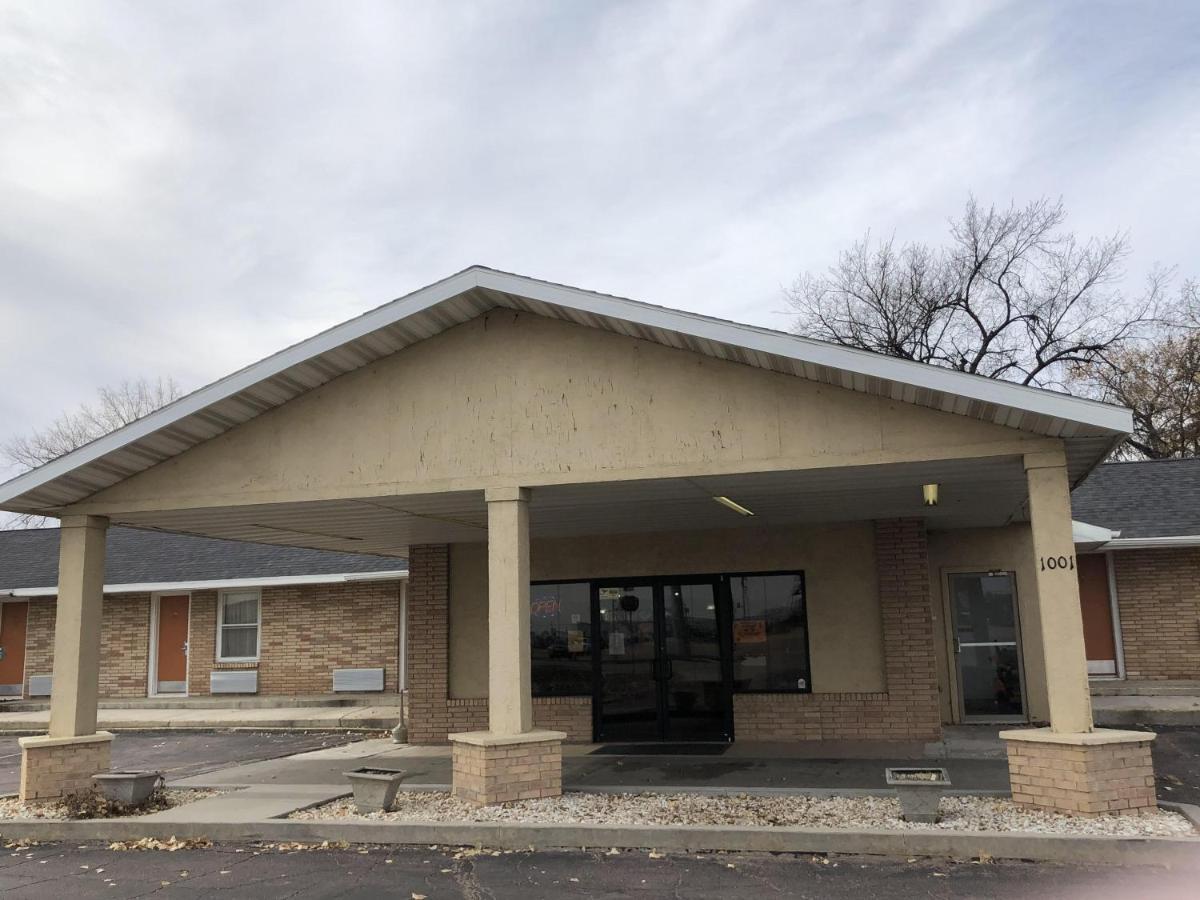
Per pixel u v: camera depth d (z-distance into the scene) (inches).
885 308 1448.1
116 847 355.3
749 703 537.0
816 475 373.1
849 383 347.3
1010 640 577.9
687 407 370.3
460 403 395.9
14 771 569.6
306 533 530.3
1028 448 335.0
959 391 319.9
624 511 471.5
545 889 281.0
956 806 342.6
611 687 559.5
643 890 276.2
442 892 281.4
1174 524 684.1
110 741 430.0
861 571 533.0
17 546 1069.1
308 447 409.4
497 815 352.5
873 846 304.7
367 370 407.2
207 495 417.1
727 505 458.6
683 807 360.2
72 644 426.6
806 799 369.7
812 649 533.3
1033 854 291.9
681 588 559.2
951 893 261.6
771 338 340.5
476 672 586.6
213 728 735.1
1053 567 330.0
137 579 875.4
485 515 465.7
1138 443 1307.8
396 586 821.2
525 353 391.9
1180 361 1272.1
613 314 359.9
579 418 382.0
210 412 399.2
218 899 283.3
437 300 375.9
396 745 585.9
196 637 868.0
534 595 581.3
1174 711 576.7
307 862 322.0
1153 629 687.7
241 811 382.9
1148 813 319.3
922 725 511.2
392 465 399.2
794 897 263.9
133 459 413.7
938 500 449.1
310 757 538.9
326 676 828.0
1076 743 318.3
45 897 292.2
